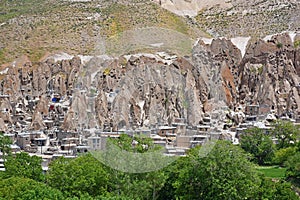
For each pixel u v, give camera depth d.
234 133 158.88
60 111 183.75
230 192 66.62
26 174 88.12
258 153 143.75
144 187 65.19
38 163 93.62
